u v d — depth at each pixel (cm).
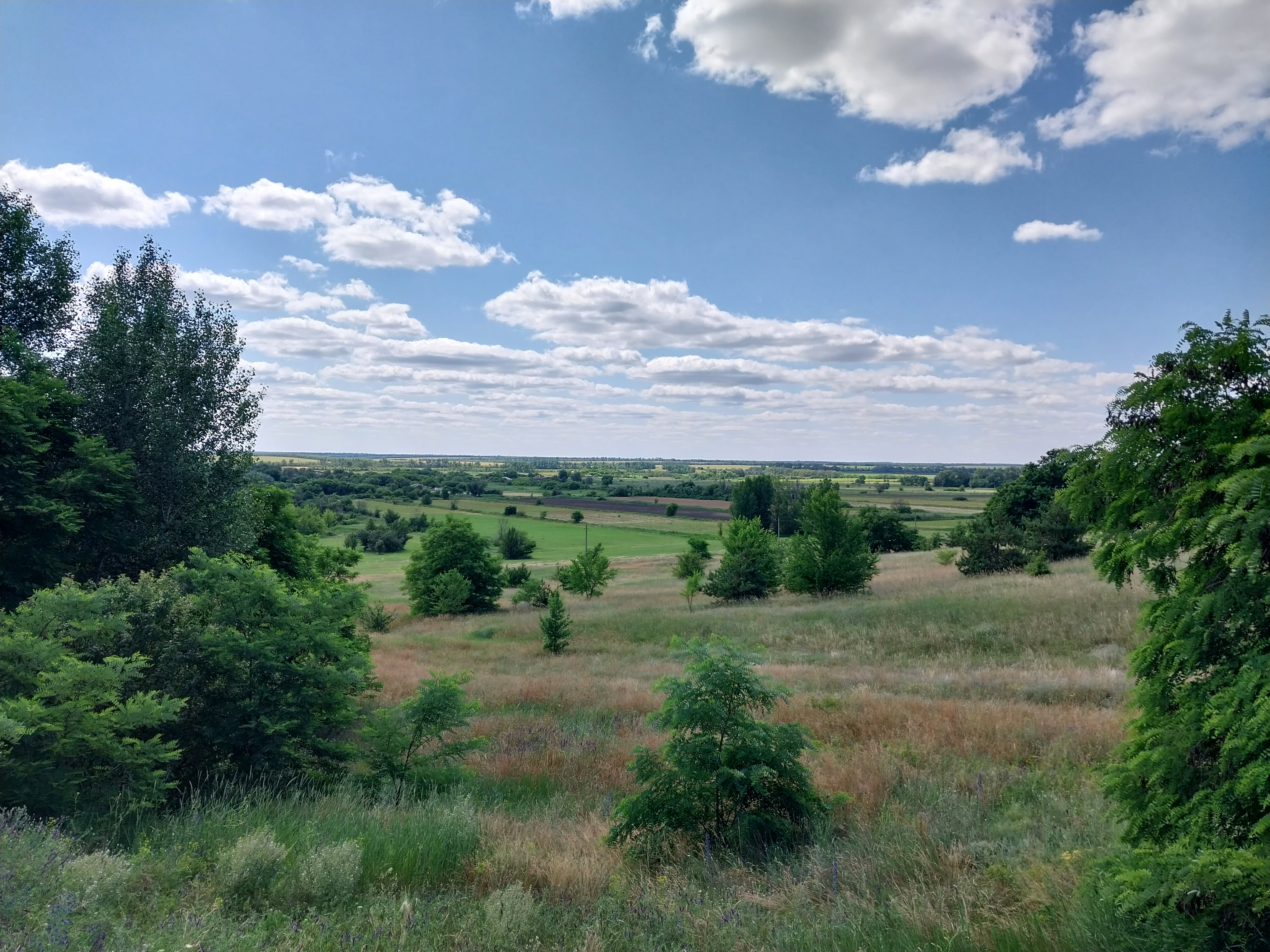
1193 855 325
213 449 2272
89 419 2084
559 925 434
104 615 767
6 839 412
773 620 2695
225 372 2312
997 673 1549
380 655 2705
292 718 821
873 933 398
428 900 472
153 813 642
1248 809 324
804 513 3328
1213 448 356
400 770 867
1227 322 385
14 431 1420
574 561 4716
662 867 561
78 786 623
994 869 476
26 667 629
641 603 4144
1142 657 394
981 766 830
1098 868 393
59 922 326
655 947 406
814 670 1750
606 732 1274
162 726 777
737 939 413
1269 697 302
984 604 2266
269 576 873
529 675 2083
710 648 647
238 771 777
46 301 2206
